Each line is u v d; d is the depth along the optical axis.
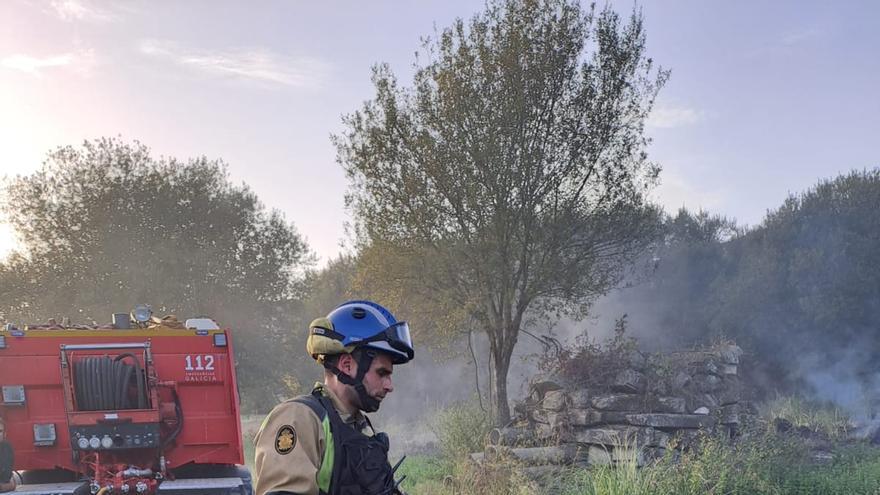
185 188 26.41
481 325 15.69
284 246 27.48
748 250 24.42
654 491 9.59
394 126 14.88
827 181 24.72
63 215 25.20
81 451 8.93
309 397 2.93
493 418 14.45
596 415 12.07
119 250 25.34
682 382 12.35
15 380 8.99
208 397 9.50
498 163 14.25
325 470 2.81
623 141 14.86
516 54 14.31
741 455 10.58
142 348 9.16
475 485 11.38
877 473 10.41
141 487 8.71
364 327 3.00
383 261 15.06
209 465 9.70
